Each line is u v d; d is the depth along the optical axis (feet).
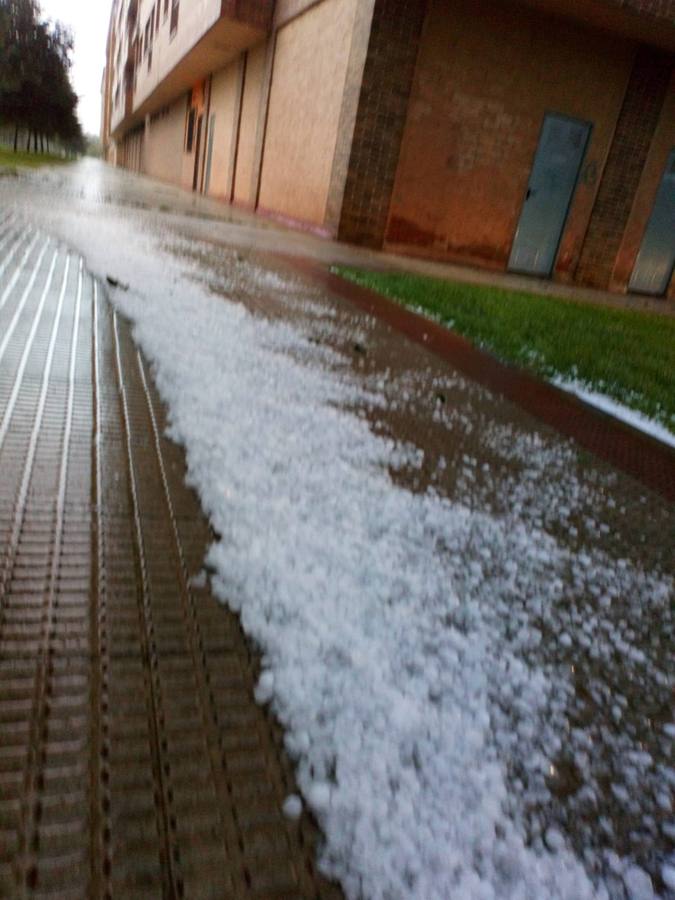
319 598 3.53
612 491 6.14
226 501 4.42
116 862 2.16
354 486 5.04
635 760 2.91
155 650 3.09
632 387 10.46
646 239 34.06
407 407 7.44
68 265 11.05
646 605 4.23
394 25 25.03
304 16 32.12
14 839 2.17
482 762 2.70
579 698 3.24
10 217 15.44
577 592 4.22
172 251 15.17
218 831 2.31
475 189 29.60
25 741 2.52
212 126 54.13
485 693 3.10
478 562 4.31
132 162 126.00
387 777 2.52
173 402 6.04
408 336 11.10
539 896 2.22
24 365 6.41
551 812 2.57
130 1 94.99
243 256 16.89
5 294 8.71
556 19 27.48
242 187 44.09
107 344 7.46
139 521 4.13
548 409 8.53
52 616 3.20
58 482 4.42
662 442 7.95
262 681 2.97
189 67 52.70
